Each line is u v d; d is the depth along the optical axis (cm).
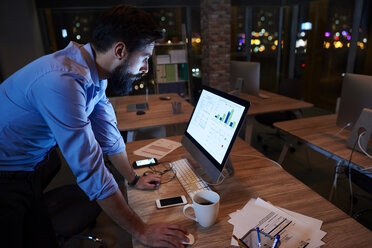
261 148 344
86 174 84
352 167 151
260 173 127
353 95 168
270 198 106
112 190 88
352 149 161
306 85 562
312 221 91
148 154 155
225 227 91
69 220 135
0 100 84
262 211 97
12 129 86
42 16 518
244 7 570
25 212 97
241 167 134
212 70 524
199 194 96
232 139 105
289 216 94
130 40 84
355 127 161
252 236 84
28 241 102
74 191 159
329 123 218
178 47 593
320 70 523
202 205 87
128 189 119
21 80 80
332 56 498
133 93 595
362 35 441
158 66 532
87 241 183
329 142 178
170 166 137
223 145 111
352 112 171
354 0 436
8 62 461
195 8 572
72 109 78
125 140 246
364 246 80
